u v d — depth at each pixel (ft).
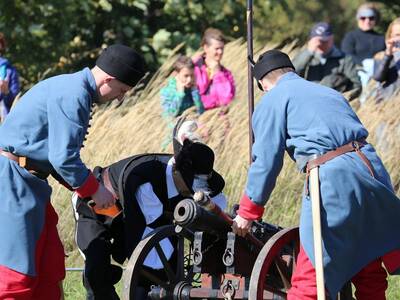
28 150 32.65
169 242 35.47
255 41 103.76
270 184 32.07
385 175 32.45
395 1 112.37
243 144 55.72
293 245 33.65
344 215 31.37
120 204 35.70
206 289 33.78
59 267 33.88
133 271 33.22
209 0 90.74
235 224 32.58
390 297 42.14
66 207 50.93
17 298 32.71
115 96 33.71
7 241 32.58
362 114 58.29
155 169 35.96
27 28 85.66
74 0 86.63
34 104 32.78
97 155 56.34
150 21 92.17
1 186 32.76
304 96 32.12
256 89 66.28
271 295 32.91
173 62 65.21
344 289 33.60
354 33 71.51
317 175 31.50
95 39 90.89
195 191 35.37
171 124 56.70
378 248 32.22
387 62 59.88
